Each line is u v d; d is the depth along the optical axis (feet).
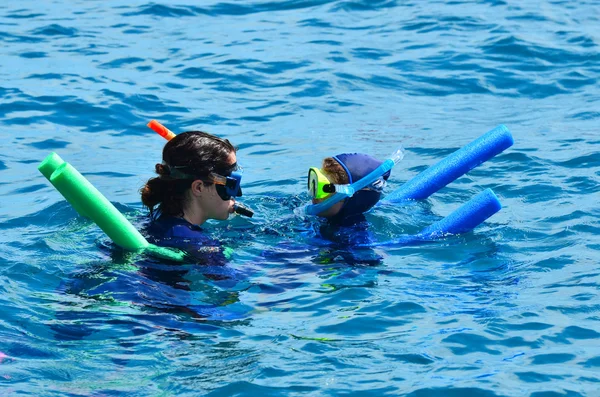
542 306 30.86
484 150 42.52
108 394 25.00
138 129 60.80
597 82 70.74
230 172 35.09
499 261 35.42
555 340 28.35
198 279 32.63
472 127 60.70
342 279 33.37
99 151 56.03
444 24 87.61
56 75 71.67
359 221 38.99
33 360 26.86
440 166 42.70
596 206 41.81
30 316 29.81
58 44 81.97
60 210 42.06
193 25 89.92
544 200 43.32
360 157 38.93
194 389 25.35
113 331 28.84
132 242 33.91
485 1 96.32
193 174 34.71
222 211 35.68
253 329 29.22
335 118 63.52
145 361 26.94
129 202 45.88
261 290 32.32
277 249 36.35
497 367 26.66
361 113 64.69
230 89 69.87
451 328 29.19
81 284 32.27
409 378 26.00
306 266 34.65
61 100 65.00
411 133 59.57
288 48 80.74
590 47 78.74
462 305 31.09
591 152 50.98
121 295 31.17
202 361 26.99
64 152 55.67
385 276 33.81
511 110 64.95
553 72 73.31
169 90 68.95
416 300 31.40
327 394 25.12
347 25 89.15
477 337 28.53
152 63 76.33
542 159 50.34
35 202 45.42
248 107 65.87
